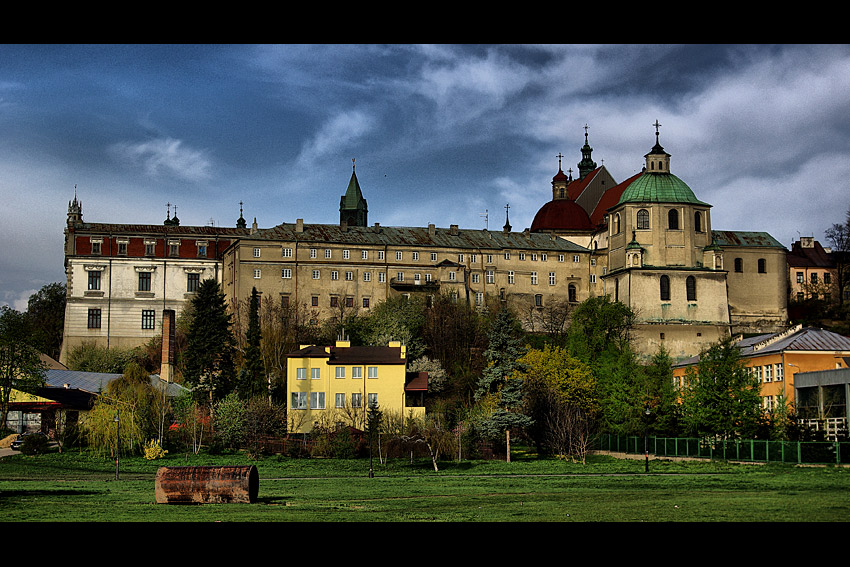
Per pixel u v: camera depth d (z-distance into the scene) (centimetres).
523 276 18075
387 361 11725
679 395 10425
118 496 5619
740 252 17712
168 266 17812
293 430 11075
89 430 9831
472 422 10194
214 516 4369
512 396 10262
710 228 17388
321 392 11625
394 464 9162
